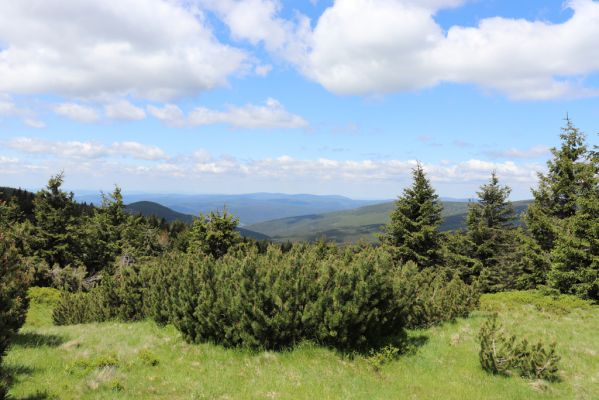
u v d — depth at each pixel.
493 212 40.12
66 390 7.97
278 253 15.70
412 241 36.59
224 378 9.85
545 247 31.80
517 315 18.95
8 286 7.67
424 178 37.66
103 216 52.12
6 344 7.48
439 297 17.58
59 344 12.64
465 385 10.38
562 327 16.22
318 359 11.39
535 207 31.41
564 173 30.48
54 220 41.56
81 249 43.94
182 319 13.10
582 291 22.72
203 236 37.12
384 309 12.75
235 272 13.51
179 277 15.49
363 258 13.30
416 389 10.00
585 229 23.80
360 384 9.99
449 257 39.47
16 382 8.21
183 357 11.55
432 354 12.78
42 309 28.12
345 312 11.76
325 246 27.62
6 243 8.13
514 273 37.75
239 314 12.19
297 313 12.16
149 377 9.51
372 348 12.56
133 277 19.61
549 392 10.01
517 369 11.32
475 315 18.77
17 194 82.12
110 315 19.33
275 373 10.38
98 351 11.58
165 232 77.06
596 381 10.70
